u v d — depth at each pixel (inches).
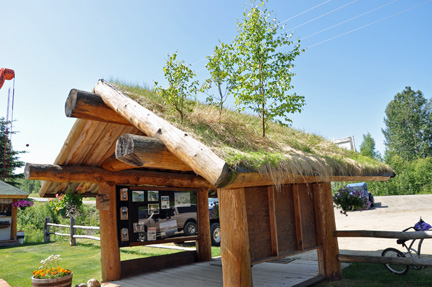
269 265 288.2
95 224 652.7
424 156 2615.7
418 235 199.6
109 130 232.4
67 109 199.8
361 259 220.7
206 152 135.9
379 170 269.4
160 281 245.0
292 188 216.8
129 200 270.4
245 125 230.8
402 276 229.0
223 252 160.1
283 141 231.0
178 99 209.6
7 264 366.6
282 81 231.3
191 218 316.8
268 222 191.8
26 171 222.2
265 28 230.1
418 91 2802.7
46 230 585.3
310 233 226.4
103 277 253.3
